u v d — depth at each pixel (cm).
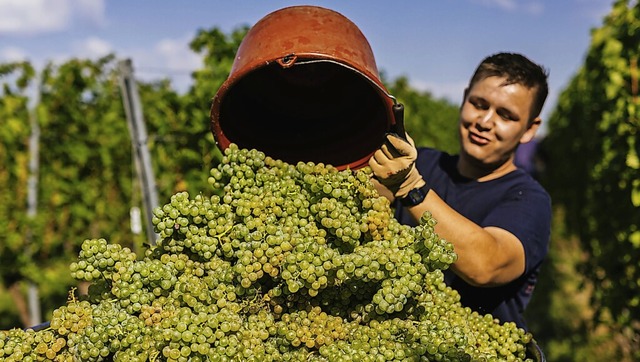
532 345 218
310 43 195
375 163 209
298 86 231
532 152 988
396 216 302
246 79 227
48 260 684
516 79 274
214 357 171
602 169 577
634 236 511
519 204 266
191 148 562
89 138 680
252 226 190
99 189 698
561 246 1216
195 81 567
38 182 666
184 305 184
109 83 691
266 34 200
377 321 189
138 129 500
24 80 646
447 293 220
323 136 229
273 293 187
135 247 680
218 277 188
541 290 936
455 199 295
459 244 220
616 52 551
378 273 181
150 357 173
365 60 203
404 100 982
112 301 186
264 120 231
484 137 281
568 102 848
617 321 564
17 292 696
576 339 777
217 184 210
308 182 196
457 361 174
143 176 501
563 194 891
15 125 641
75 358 176
